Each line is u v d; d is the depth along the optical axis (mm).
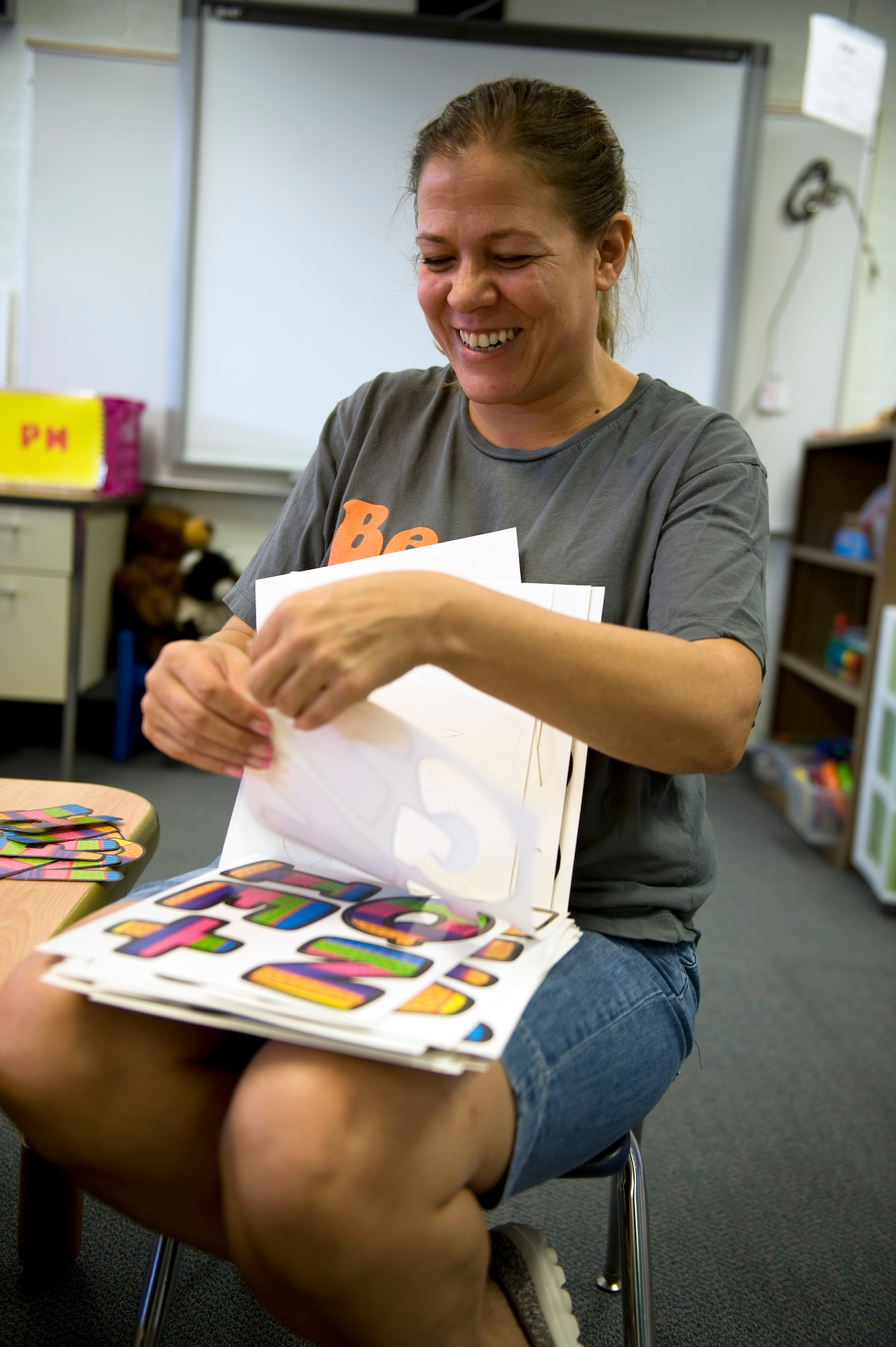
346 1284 535
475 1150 578
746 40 3000
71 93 3047
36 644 2652
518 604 624
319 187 3064
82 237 3117
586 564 814
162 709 664
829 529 3295
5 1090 611
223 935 618
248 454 3203
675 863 803
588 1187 1324
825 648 3369
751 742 3406
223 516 3283
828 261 3217
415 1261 542
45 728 3209
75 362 3180
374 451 958
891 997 1907
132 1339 984
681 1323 1075
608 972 736
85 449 2814
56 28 3047
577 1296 1102
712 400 3186
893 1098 1570
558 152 765
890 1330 1089
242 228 3080
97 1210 1197
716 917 2238
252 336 3139
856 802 2566
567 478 854
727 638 708
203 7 2961
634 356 3154
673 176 3070
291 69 2998
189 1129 619
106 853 930
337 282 3115
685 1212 1273
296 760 632
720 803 3119
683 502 805
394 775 601
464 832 611
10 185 3105
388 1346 558
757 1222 1262
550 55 3004
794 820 2904
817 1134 1462
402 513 923
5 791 1110
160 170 3088
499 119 758
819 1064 1653
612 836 792
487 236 765
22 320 3154
